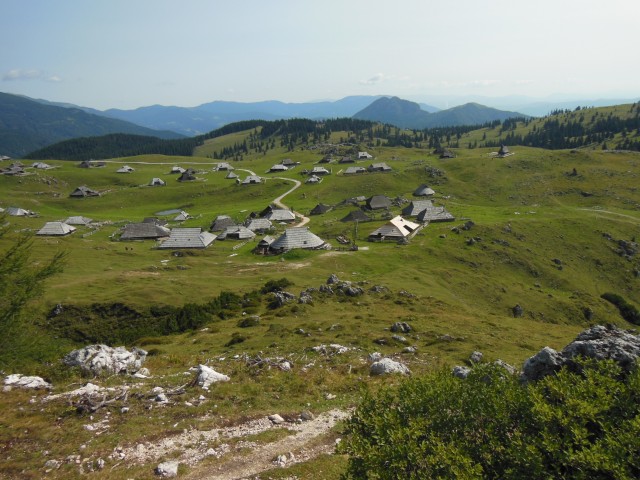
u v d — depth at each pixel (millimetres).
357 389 28047
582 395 13227
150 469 17734
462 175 193750
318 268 84875
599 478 10961
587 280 100062
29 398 23047
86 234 124312
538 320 77875
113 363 29203
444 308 59906
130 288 71375
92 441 19312
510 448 12086
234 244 114062
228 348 40031
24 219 138875
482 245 103938
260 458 18969
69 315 62594
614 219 129250
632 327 82688
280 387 27344
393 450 12781
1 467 17094
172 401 23969
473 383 15609
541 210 138875
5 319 24516
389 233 108500
